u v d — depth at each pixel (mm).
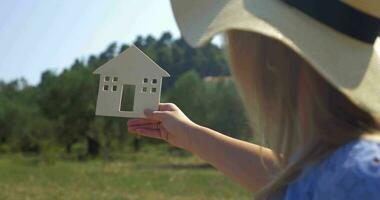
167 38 105438
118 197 26625
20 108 70688
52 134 63969
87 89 61156
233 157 2848
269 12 1692
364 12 1691
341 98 1655
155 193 29203
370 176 1556
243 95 1864
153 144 70438
